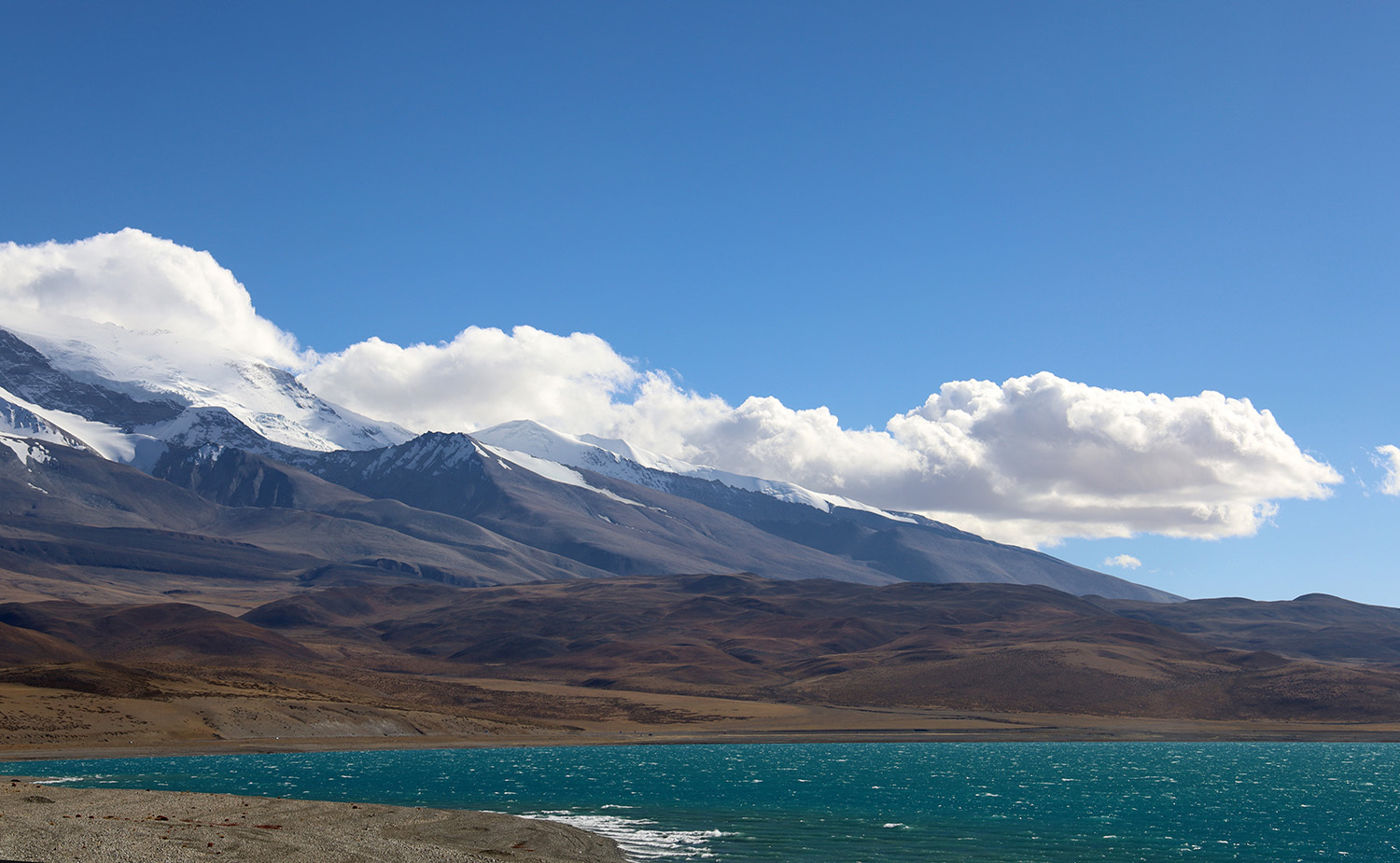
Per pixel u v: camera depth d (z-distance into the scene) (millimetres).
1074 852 57031
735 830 61281
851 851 55156
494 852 49000
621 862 49344
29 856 40406
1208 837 62969
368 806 61406
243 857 42594
